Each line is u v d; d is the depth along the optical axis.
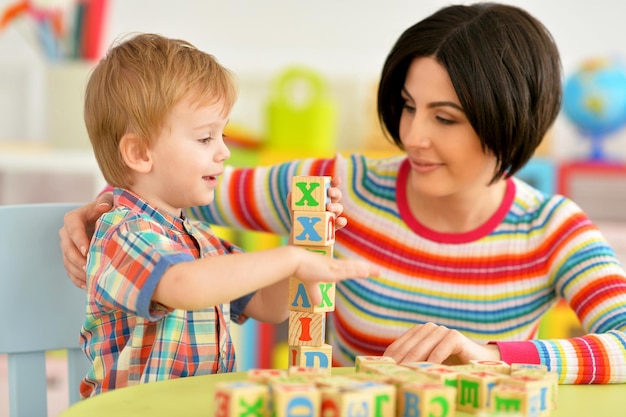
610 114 3.35
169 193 1.41
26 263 1.50
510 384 1.07
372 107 3.56
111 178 1.44
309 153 3.24
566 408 1.19
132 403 1.11
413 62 1.54
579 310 1.61
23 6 3.13
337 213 1.29
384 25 3.71
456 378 1.11
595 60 3.44
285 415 0.95
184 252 1.20
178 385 1.20
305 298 1.22
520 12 1.56
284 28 3.70
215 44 3.69
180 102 1.36
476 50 1.48
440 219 1.73
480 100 1.47
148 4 3.65
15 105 3.54
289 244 1.34
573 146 3.62
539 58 1.52
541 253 1.70
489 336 1.72
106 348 1.33
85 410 1.08
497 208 1.72
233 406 0.96
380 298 1.75
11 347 1.49
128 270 1.18
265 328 3.12
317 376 1.06
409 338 1.32
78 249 1.46
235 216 1.82
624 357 1.36
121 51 1.43
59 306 1.52
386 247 1.76
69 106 3.08
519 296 1.71
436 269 1.73
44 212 1.52
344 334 1.81
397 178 1.77
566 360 1.33
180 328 1.35
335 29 3.71
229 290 1.13
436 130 1.53
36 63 3.54
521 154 1.55
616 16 3.70
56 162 2.92
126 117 1.37
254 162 3.16
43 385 1.52
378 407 0.98
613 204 3.42
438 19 1.53
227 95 1.42
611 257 1.63
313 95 3.62
